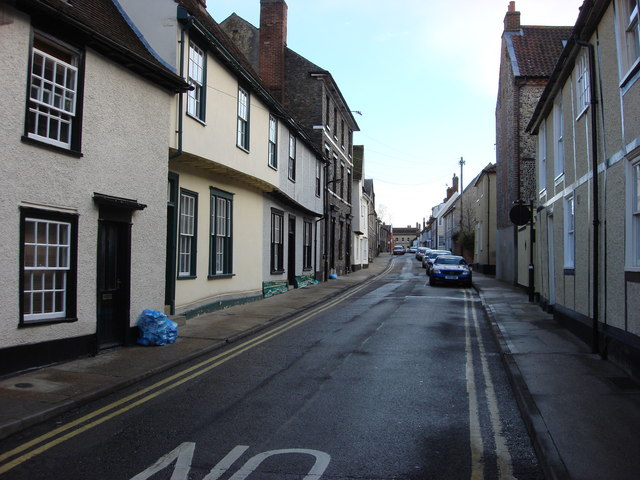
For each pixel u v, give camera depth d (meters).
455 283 24.97
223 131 13.12
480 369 8.05
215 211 13.62
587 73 9.48
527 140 22.33
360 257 42.12
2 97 6.61
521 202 17.80
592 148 8.83
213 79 12.53
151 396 6.46
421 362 8.51
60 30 7.54
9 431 5.03
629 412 5.54
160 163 9.89
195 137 11.52
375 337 10.81
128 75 8.99
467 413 5.91
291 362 8.44
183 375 7.53
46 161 7.29
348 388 6.91
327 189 26.64
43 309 7.44
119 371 7.33
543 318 13.09
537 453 4.69
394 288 24.02
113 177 8.61
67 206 7.66
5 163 6.65
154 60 10.12
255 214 16.73
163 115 9.98
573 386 6.60
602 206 8.48
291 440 5.01
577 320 10.17
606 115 8.24
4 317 6.67
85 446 4.80
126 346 9.02
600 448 4.53
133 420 5.55
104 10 10.12
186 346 9.24
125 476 4.17
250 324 11.89
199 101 11.93
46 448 4.75
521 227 21.59
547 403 5.86
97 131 8.25
